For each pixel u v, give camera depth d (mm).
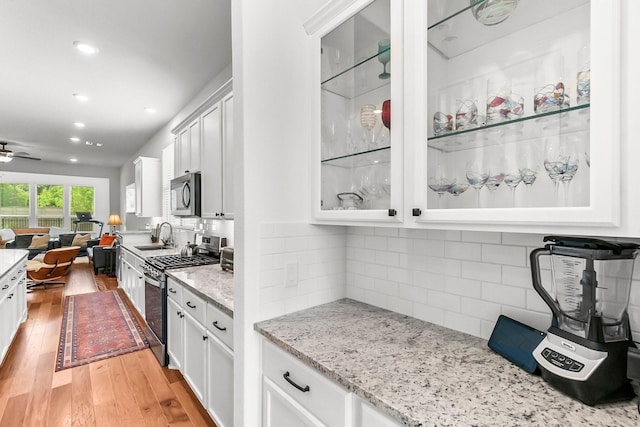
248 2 1337
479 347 1124
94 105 4164
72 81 3424
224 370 1661
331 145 1498
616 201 679
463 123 1100
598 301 818
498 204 1007
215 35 2586
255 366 1366
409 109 1077
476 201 1054
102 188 9781
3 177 8352
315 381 1039
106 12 2281
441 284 1329
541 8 934
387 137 1247
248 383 1354
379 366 986
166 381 2375
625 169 670
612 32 673
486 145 1048
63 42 2668
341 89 1486
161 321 2578
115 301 4418
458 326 1275
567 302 887
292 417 1158
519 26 986
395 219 1130
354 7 1268
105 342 3062
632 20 654
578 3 838
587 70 781
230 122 2404
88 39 2627
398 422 789
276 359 1247
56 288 5164
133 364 2631
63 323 3562
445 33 1104
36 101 4020
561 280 903
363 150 1382
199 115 2984
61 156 7941
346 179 1463
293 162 1492
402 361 1021
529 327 1014
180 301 2262
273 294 1427
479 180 1053
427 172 1059
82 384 2330
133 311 3979
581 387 779
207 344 1839
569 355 831
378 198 1296
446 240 1312
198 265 2744
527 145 952
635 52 653
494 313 1171
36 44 2695
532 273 913
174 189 3453
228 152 2438
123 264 4820
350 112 1452
